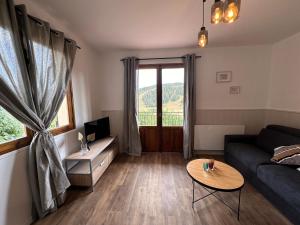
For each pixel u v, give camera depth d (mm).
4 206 1483
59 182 1914
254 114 3584
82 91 3037
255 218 1769
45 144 1818
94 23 2354
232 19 1172
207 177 1828
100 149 2695
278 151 2221
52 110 2033
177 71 3678
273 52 3338
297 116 2764
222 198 2119
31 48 1643
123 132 3859
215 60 3531
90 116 3373
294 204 1572
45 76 1879
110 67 3807
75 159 2312
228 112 3625
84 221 1763
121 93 3852
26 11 1607
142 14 2107
